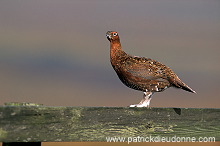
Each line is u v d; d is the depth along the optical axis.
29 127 8.05
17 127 7.97
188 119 9.29
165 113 9.13
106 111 8.66
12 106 7.96
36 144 8.84
